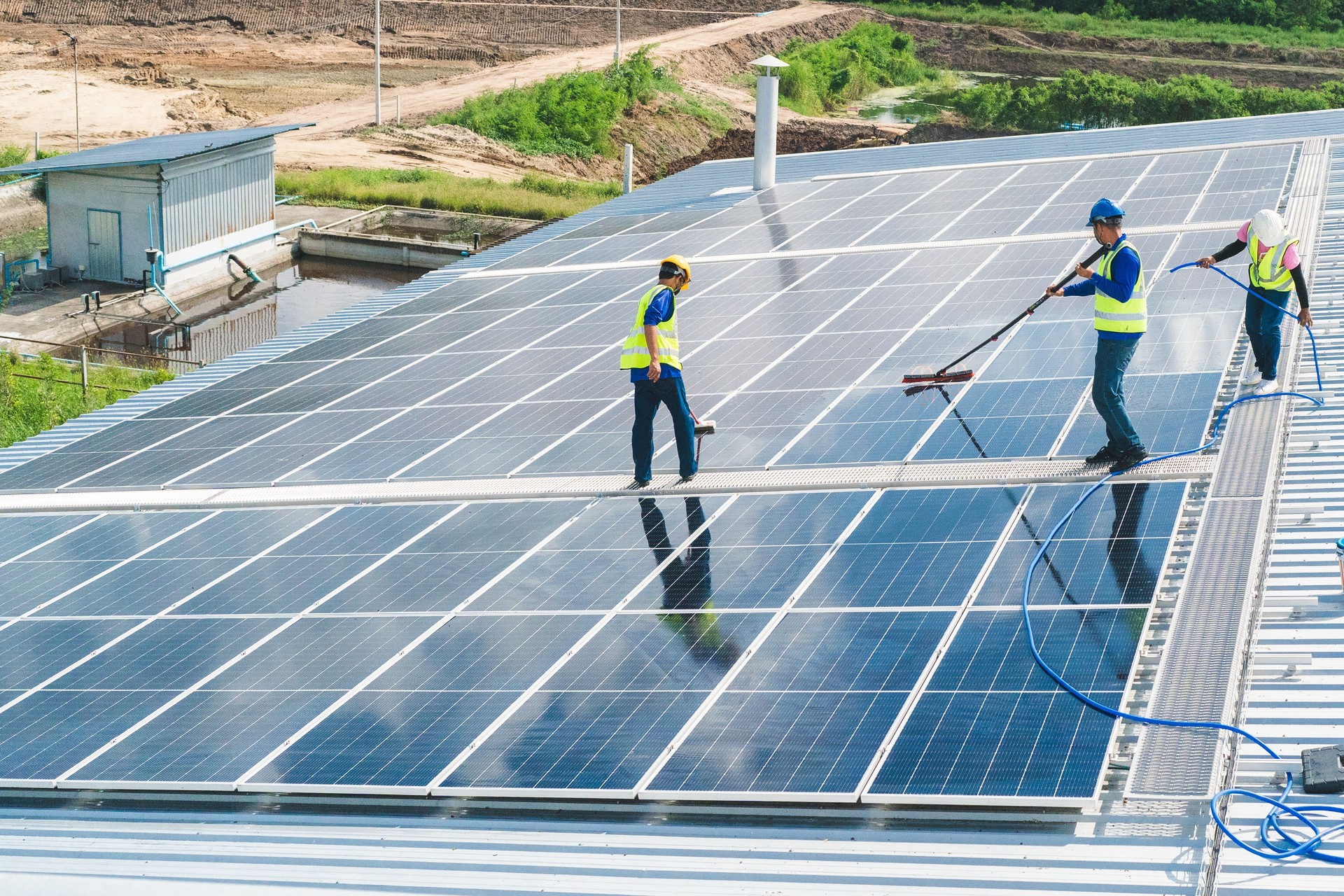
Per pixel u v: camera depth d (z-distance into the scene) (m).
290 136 85.69
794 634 10.26
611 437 15.56
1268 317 14.27
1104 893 7.60
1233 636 9.72
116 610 12.76
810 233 25.69
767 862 8.23
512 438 16.14
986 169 29.94
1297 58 132.12
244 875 8.75
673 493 13.55
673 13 135.25
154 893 8.66
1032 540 11.33
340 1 124.81
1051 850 8.01
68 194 55.44
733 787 8.53
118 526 15.41
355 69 112.62
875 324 18.33
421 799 9.16
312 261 63.03
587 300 23.20
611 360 18.92
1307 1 143.50
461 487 14.61
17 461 19.52
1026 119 107.50
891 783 8.33
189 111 90.38
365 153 81.62
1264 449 12.71
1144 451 12.63
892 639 9.98
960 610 10.26
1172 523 11.31
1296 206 21.38
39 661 11.80
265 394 20.45
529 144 88.62
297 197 67.44
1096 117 106.25
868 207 27.45
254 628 11.82
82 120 86.38
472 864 8.57
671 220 29.92
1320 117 31.12
